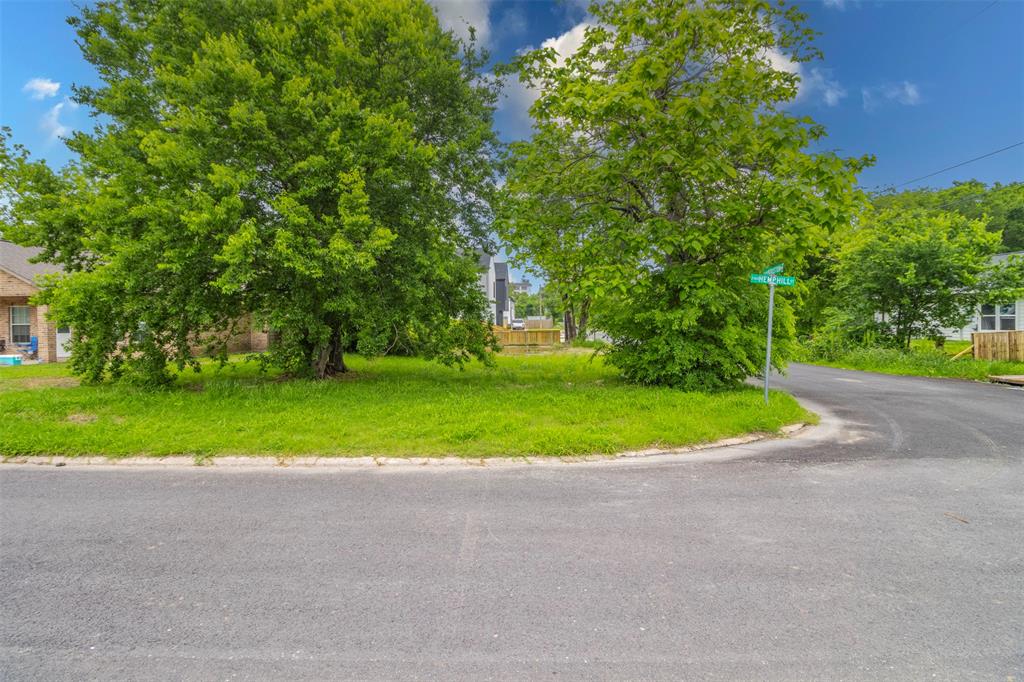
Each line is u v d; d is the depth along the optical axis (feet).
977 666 7.63
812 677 7.38
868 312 66.18
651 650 8.03
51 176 32.91
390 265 32.24
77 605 9.36
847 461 19.57
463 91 34.37
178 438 21.01
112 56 32.50
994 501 15.03
